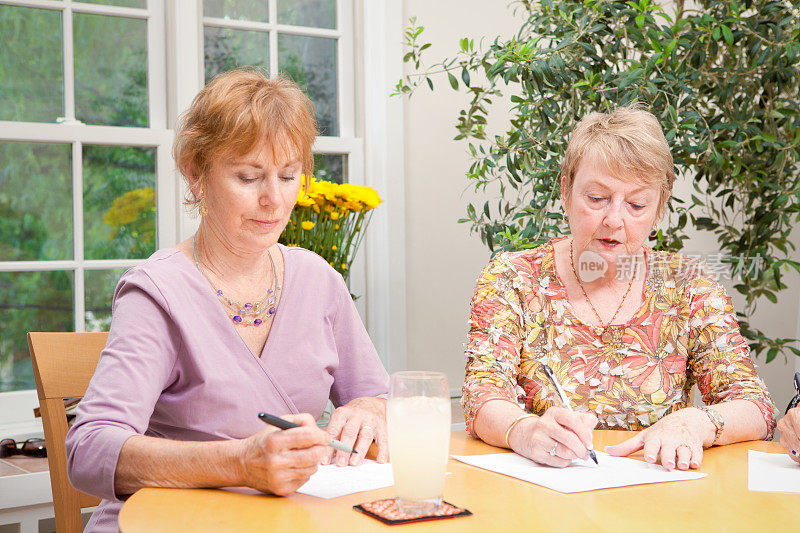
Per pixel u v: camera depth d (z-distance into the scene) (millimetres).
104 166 2664
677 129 2129
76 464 1104
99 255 2666
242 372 1300
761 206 2455
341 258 2512
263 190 1270
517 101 2404
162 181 2717
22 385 2561
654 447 1208
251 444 999
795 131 2326
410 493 920
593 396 1530
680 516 940
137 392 1176
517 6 3172
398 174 2994
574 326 1572
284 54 2943
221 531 860
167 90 2773
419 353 3059
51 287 2592
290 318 1388
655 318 1572
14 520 2127
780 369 2969
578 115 2309
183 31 2732
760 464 1211
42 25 2598
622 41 2551
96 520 1223
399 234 2994
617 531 879
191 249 1377
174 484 1037
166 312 1259
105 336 1561
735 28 2334
